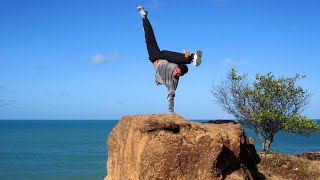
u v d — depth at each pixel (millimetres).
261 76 17812
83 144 77500
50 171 39688
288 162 15555
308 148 54562
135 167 9164
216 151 8680
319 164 15602
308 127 17000
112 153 11000
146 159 8656
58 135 117125
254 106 17953
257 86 17875
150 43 9703
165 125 9055
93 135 118188
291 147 57312
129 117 10406
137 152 9156
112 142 11070
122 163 9914
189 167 8648
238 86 18781
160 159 8594
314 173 14711
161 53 9711
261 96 17531
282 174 14695
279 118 16906
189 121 9688
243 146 9531
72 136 110812
